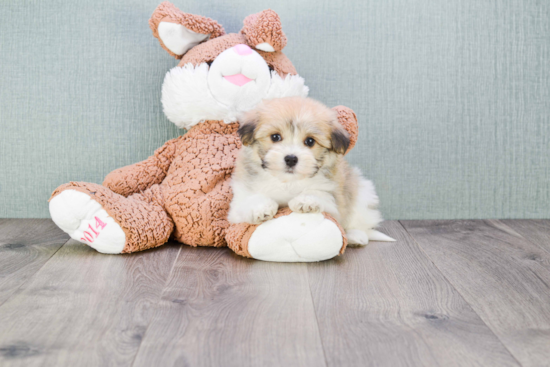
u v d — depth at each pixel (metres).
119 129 2.19
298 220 1.56
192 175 1.81
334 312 1.21
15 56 2.14
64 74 2.16
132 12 2.13
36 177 2.21
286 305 1.25
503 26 2.20
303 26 2.15
